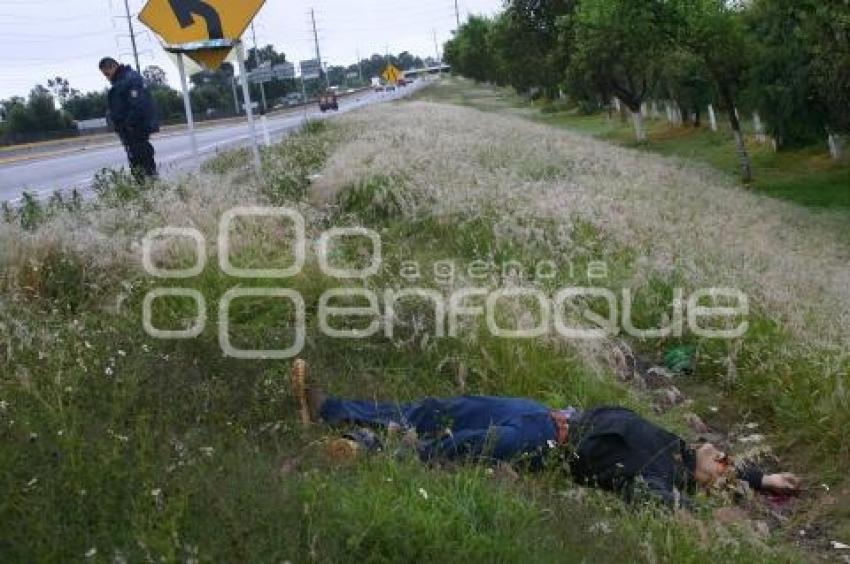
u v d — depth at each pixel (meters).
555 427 5.31
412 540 3.83
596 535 4.33
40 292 6.95
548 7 39.47
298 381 5.43
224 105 90.75
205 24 12.12
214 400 5.26
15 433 4.25
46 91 83.38
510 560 3.87
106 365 5.32
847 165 21.64
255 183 12.00
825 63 19.31
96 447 4.16
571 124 45.66
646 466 5.16
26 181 23.66
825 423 6.36
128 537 3.57
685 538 4.43
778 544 4.88
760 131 26.67
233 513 3.72
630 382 7.37
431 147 15.92
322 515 3.84
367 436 5.11
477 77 86.00
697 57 21.73
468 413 5.39
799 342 7.70
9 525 3.60
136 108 12.94
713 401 7.23
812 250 13.02
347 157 13.34
